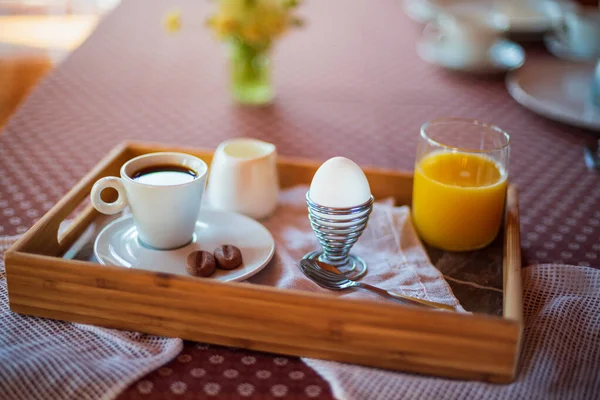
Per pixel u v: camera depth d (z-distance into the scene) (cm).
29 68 166
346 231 54
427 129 64
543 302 56
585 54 112
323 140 85
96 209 57
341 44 120
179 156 58
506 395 46
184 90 99
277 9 91
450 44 110
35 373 46
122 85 99
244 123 89
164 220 55
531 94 95
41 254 54
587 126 85
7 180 72
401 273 57
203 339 50
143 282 49
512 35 117
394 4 146
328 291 54
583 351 51
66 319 52
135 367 47
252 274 54
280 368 49
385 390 46
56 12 237
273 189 64
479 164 60
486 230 60
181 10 137
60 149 80
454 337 46
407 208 66
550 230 66
